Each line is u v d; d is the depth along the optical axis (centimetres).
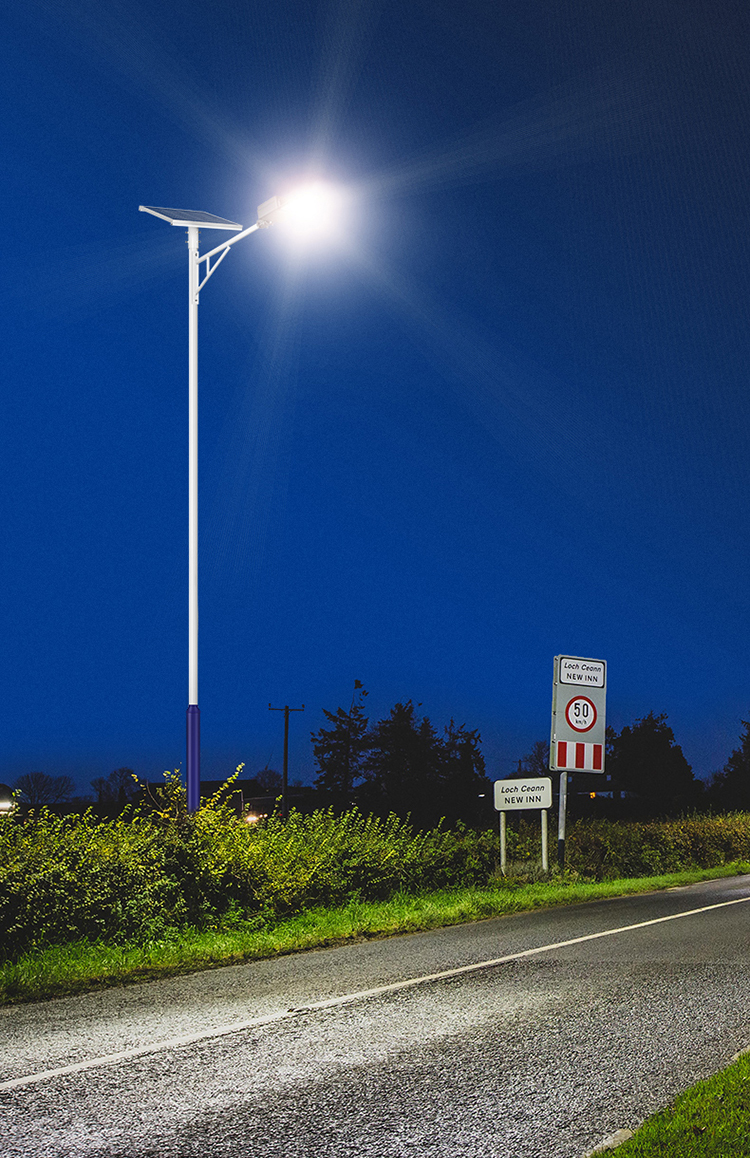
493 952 1087
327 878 1505
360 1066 633
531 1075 612
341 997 844
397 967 995
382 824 1794
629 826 2556
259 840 1464
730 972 951
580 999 830
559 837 1984
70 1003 834
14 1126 525
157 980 944
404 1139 506
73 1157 483
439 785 6569
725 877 2278
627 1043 685
